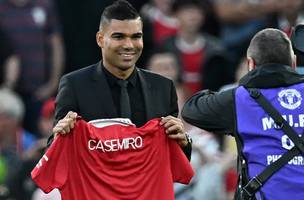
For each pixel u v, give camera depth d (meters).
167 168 21.19
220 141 28.70
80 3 34.66
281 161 20.45
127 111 21.05
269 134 20.59
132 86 21.16
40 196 26.11
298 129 20.59
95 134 20.95
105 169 21.05
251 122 20.72
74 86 21.03
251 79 20.95
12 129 30.80
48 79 34.31
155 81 21.34
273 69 20.91
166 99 21.31
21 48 34.09
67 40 34.66
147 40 34.12
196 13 33.31
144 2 35.09
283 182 20.39
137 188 21.09
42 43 34.22
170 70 30.88
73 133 20.91
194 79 33.06
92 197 21.03
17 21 34.09
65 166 20.88
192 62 33.09
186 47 33.19
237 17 34.25
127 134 21.05
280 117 20.62
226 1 34.34
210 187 27.50
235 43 34.25
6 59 33.94
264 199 20.39
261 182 20.44
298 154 20.48
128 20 20.77
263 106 20.72
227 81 33.06
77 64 34.69
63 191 20.97
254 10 34.09
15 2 34.09
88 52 34.66
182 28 33.31
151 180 21.16
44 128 29.72
